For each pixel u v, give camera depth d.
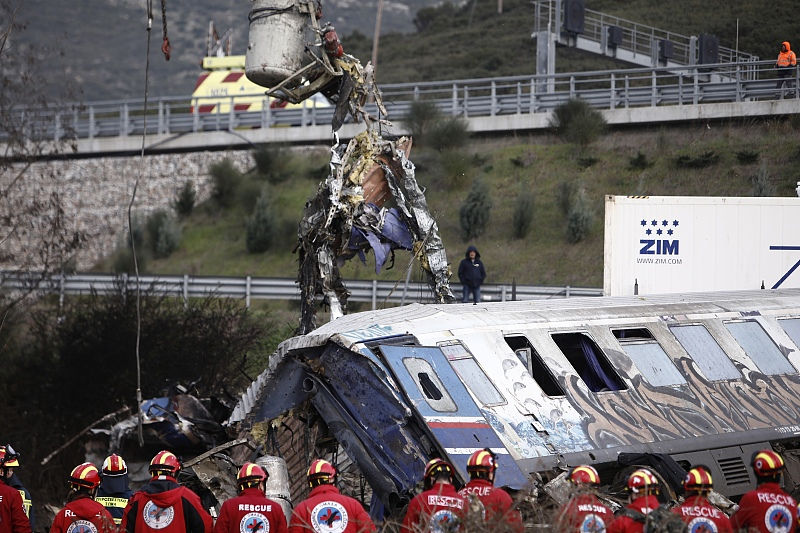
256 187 133.88
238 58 146.25
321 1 48.31
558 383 35.69
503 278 104.81
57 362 65.31
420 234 47.06
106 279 92.81
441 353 34.47
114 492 29.27
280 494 35.81
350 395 34.34
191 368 63.88
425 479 26.05
